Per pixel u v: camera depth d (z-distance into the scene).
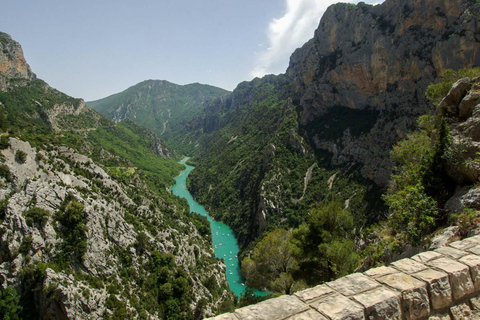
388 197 18.62
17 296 32.00
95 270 38.91
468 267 6.51
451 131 15.78
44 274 32.91
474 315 6.21
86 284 35.78
